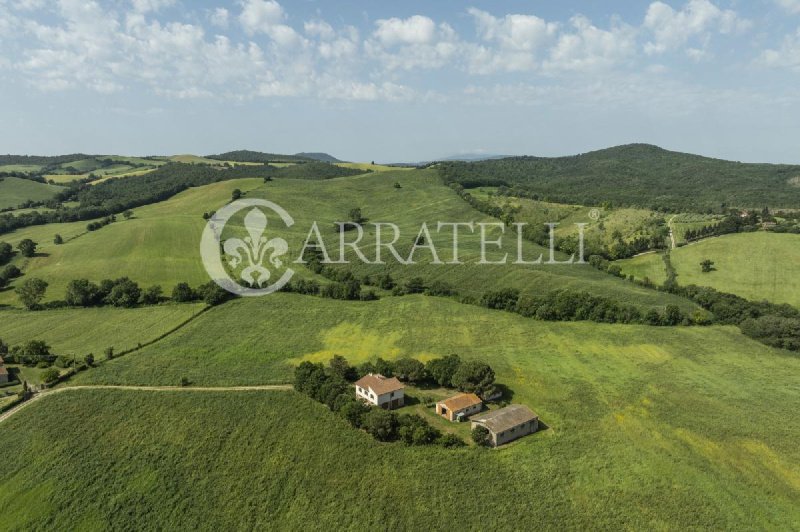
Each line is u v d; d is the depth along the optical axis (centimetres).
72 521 5459
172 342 9650
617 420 6825
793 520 5019
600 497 5347
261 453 6281
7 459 6259
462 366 7650
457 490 5531
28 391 7638
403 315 11312
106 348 9275
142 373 8212
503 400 7419
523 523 5059
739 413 6994
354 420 6656
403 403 7438
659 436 6438
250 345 9556
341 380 7662
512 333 10231
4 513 5556
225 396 7462
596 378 8138
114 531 5353
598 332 10262
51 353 9069
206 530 5322
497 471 5775
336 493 5628
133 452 6372
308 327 10588
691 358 8981
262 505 5559
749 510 5141
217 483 5881
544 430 6619
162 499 5703
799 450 6116
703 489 5438
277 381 7938
